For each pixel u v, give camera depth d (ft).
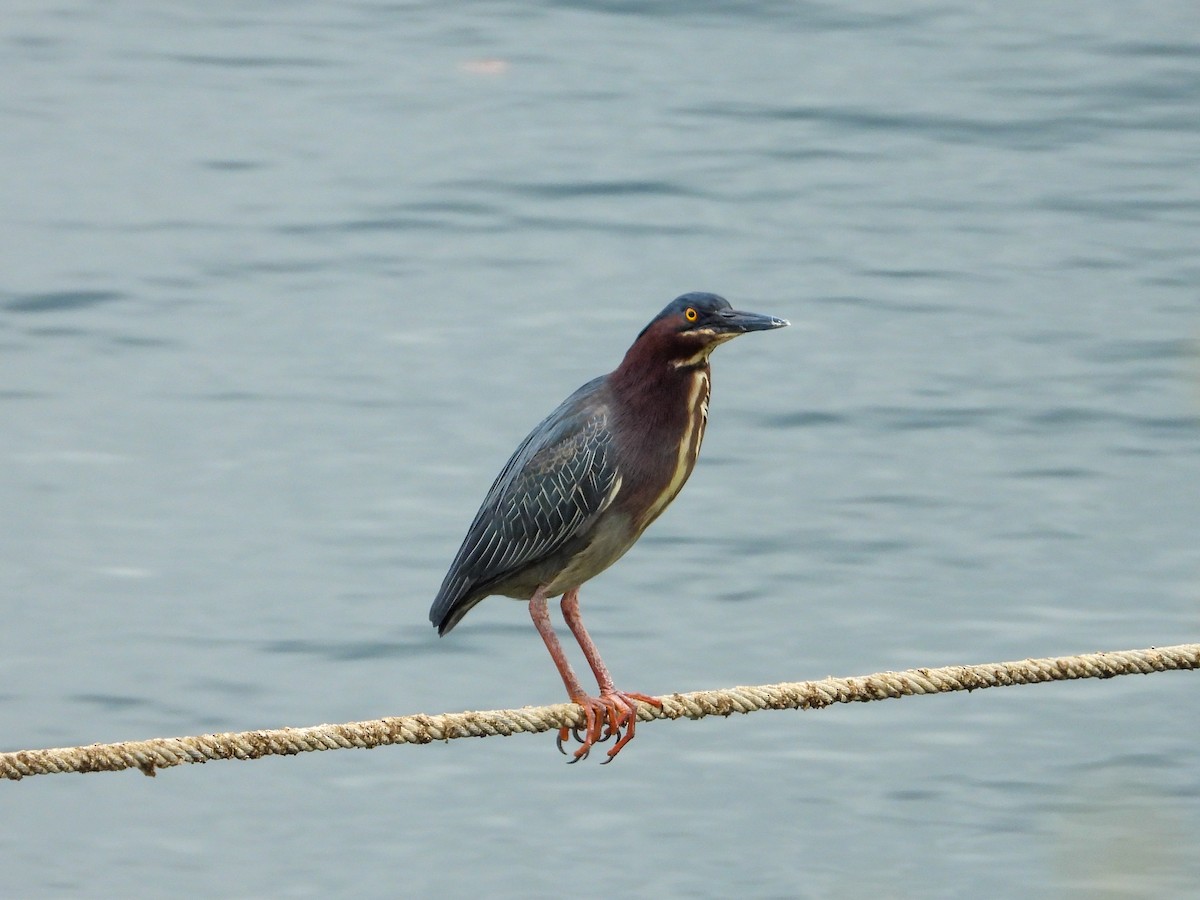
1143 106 97.71
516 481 31.68
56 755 26.45
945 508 57.00
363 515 56.03
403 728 27.76
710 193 84.89
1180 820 42.06
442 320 71.05
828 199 84.58
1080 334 70.03
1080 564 53.78
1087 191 86.02
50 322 70.33
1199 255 78.43
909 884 40.37
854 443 61.41
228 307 72.18
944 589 52.34
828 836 41.96
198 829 42.78
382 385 65.21
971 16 113.50
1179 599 51.80
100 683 47.62
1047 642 49.70
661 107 96.53
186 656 48.85
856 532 55.36
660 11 113.29
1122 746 44.88
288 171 87.45
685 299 31.04
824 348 68.85
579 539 31.45
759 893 40.22
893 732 45.68
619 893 40.29
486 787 44.06
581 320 71.15
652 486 31.48
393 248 78.54
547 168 87.45
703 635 49.85
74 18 111.96
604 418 31.40
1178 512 56.90
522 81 100.63
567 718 29.50
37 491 57.67
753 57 105.09
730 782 43.98
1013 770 44.09
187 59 104.73
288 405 63.62
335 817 43.09
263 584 52.37
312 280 75.15
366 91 99.14
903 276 76.02
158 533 55.21
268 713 46.50
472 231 80.48
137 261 76.54
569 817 42.88
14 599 51.70
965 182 87.15
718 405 63.98
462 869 41.16
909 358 68.03
